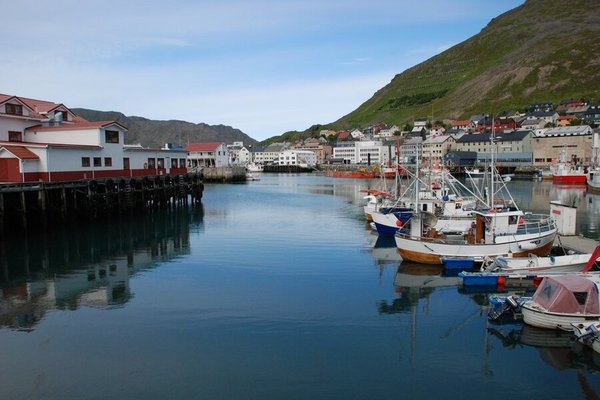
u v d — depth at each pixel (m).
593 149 111.94
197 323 18.64
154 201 58.03
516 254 27.38
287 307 20.59
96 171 50.41
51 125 54.38
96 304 21.11
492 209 30.70
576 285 17.52
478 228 28.88
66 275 26.42
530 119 179.88
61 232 40.53
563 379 14.41
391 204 45.50
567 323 17.17
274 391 13.47
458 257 27.30
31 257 31.08
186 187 65.50
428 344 16.77
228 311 20.05
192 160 146.12
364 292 22.91
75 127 51.25
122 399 13.06
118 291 23.16
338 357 15.70
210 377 14.26
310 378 14.23
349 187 104.38
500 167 128.75
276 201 72.25
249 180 137.00
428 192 45.81
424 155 159.38
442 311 20.20
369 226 45.00
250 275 26.16
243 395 13.27
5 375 14.40
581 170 96.69
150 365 15.02
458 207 40.97
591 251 28.17
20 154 41.59
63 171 45.44
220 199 76.06
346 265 28.52
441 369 14.93
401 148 179.12
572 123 165.62
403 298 22.00
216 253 32.25
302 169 195.25
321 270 27.28
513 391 13.69
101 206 47.12
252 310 20.17
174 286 23.97
